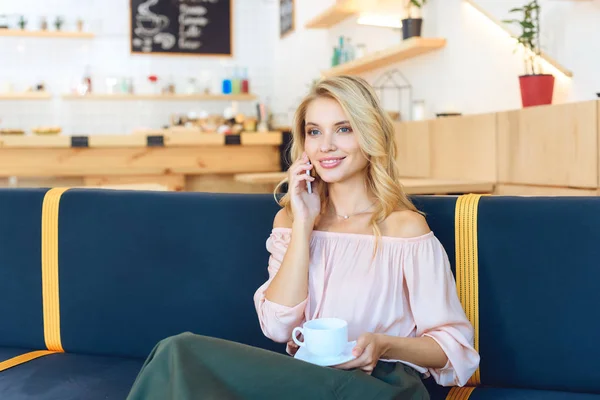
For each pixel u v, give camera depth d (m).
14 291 1.65
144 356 1.58
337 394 1.06
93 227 1.62
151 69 6.84
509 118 2.63
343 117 1.34
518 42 2.72
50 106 6.68
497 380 1.37
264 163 4.48
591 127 2.17
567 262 1.32
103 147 4.17
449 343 1.23
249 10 7.02
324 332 1.13
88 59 6.72
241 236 1.54
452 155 3.07
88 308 1.61
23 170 4.11
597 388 1.30
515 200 1.40
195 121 6.00
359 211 1.41
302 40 5.94
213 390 0.99
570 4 2.62
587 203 1.33
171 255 1.57
